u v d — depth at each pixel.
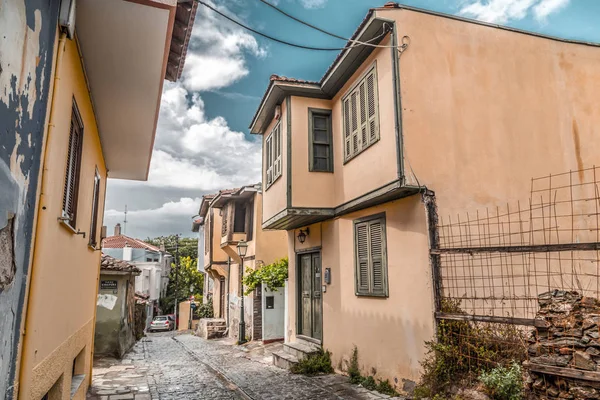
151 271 42.66
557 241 7.17
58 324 4.37
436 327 6.07
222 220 19.84
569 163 7.52
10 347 2.74
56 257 4.08
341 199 8.89
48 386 3.92
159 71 5.18
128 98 5.95
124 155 8.56
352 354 8.51
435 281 6.24
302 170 9.21
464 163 6.91
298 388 7.88
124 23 4.21
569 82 7.84
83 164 5.69
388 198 7.34
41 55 3.11
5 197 2.49
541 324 4.56
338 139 9.23
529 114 7.46
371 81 7.69
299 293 11.52
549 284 6.50
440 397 5.52
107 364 11.30
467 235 6.66
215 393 7.80
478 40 7.45
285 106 9.50
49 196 3.55
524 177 7.23
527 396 4.50
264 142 11.71
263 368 10.27
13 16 2.46
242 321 16.02
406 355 6.82
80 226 5.71
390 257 7.40
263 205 11.57
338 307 9.20
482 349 5.41
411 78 6.88
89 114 5.93
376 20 6.85
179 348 16.25
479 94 7.25
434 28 7.20
